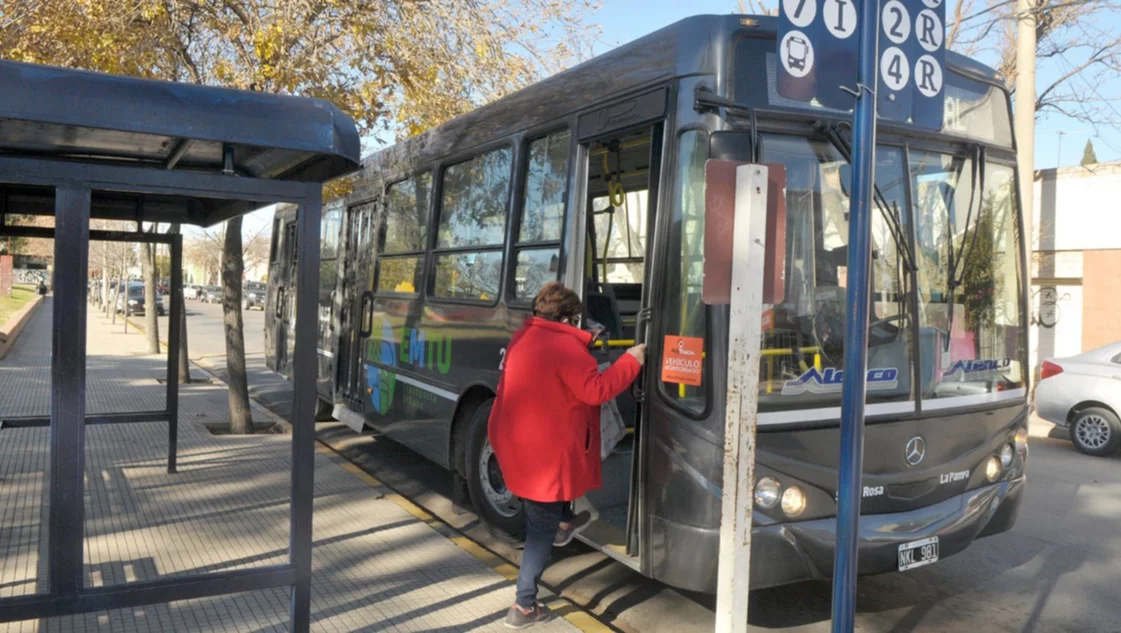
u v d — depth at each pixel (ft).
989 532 17.10
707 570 14.25
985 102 17.99
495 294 21.85
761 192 12.01
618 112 16.98
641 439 15.47
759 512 14.29
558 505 15.34
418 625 15.47
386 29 31.37
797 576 14.51
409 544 20.21
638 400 15.55
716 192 12.16
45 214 20.84
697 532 14.32
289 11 29.17
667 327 15.02
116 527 20.65
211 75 33.32
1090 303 49.88
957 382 16.63
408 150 28.37
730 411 12.14
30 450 28.63
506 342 21.08
